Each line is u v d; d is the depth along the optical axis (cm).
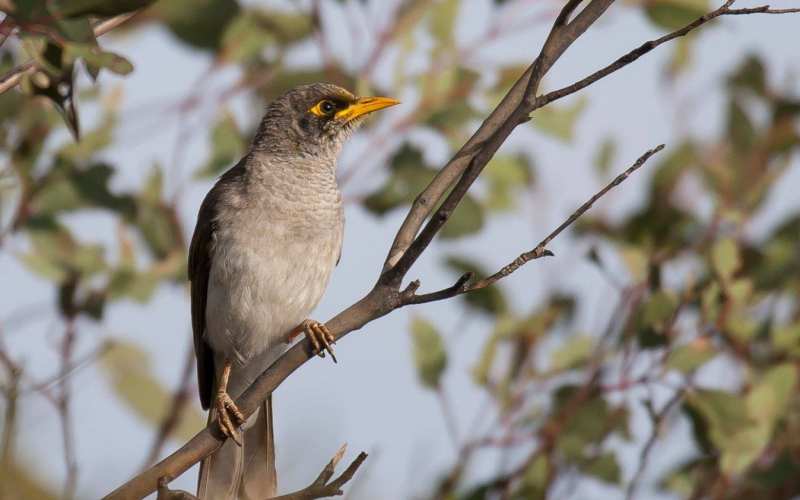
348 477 748
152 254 1170
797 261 1191
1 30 643
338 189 1163
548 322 1157
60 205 1126
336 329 772
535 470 1083
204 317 1143
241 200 1122
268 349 1138
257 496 1018
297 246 1121
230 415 838
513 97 828
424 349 1120
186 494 738
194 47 1152
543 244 750
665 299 1106
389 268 795
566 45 740
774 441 1105
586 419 1107
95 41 673
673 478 1102
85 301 1103
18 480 659
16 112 1102
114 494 759
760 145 1255
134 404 1109
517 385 1128
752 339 1120
